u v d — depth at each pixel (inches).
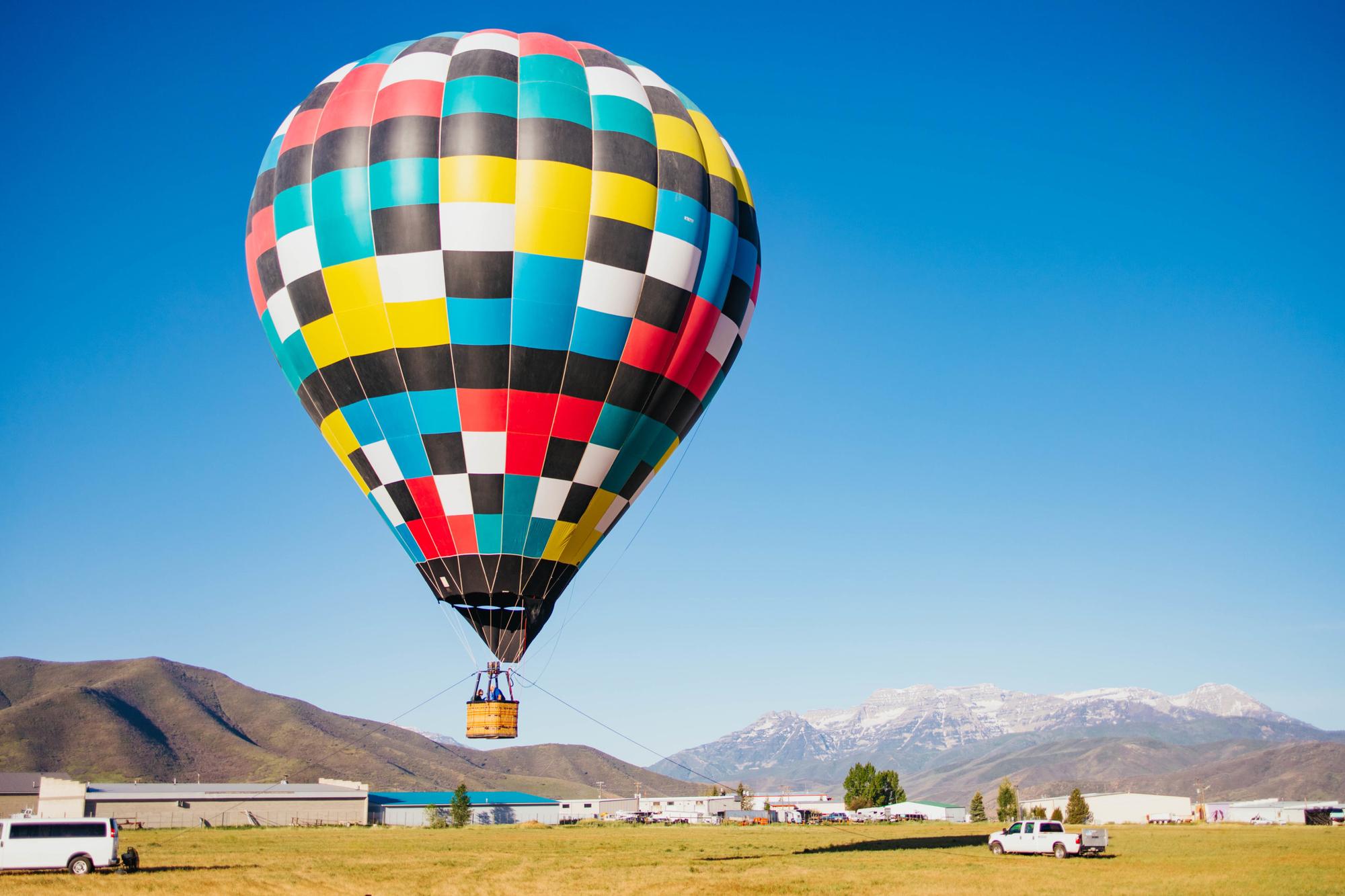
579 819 5826.8
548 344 1206.3
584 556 1306.6
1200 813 5187.0
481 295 1190.3
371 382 1234.0
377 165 1210.6
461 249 1186.0
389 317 1205.1
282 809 4269.2
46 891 1245.1
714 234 1302.9
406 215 1194.6
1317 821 4736.7
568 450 1238.3
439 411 1214.9
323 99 1298.0
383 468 1262.3
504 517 1237.1
